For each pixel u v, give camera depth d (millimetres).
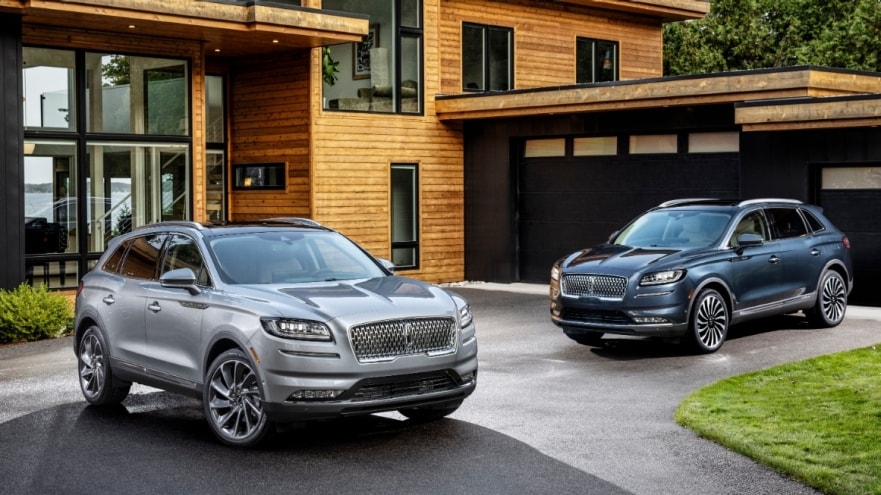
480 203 22422
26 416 9109
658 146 19469
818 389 9664
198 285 8391
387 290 8148
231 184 21922
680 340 12484
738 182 18344
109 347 9242
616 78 26453
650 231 13367
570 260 12781
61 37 17031
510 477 6809
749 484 6555
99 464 7301
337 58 20656
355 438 8023
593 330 12203
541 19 24516
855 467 6773
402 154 21656
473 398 9617
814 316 14078
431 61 22125
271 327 7473
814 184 17031
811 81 16625
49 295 14914
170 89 18562
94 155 17594
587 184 20688
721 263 12375
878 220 16406
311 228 9344
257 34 17906
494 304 18078
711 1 44344
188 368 8242
